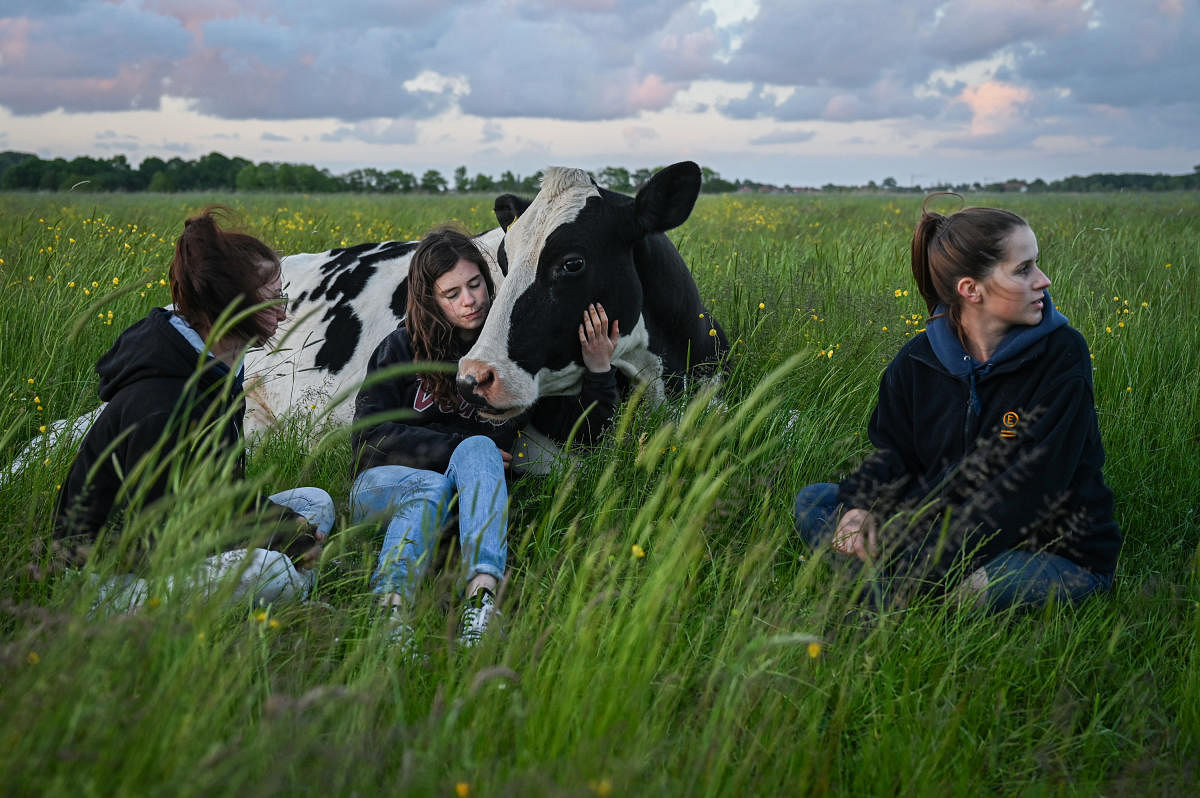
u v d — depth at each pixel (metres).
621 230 3.60
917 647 2.44
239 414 2.81
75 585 2.15
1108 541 2.86
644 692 1.94
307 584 2.70
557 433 3.84
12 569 2.57
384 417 2.05
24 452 3.26
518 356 3.41
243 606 2.43
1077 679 2.46
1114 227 10.79
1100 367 4.73
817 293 5.30
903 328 5.08
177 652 1.83
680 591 2.46
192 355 2.55
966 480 2.88
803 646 2.26
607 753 1.73
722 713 2.05
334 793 1.62
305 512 3.07
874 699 2.24
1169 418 4.11
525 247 3.49
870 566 2.44
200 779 1.43
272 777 1.47
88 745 1.55
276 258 2.73
